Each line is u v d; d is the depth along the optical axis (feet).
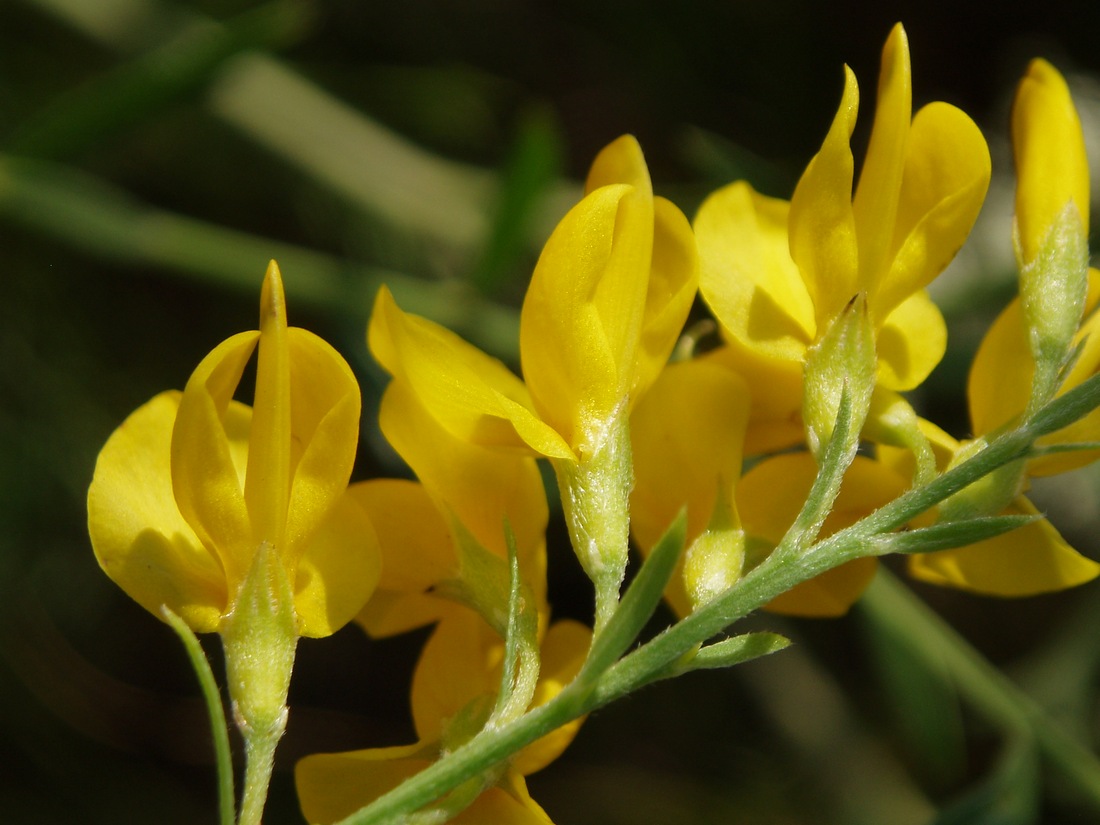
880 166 0.41
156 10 0.77
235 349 0.40
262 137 0.75
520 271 0.79
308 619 0.41
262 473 0.40
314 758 0.41
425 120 0.86
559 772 0.86
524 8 0.94
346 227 0.83
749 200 0.44
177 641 0.90
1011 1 0.87
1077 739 0.60
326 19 0.91
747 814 0.82
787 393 0.44
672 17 0.88
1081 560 0.43
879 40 0.88
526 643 0.41
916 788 0.81
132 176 0.86
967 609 0.85
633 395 0.42
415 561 0.42
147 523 0.41
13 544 0.80
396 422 0.42
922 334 0.43
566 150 0.94
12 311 0.82
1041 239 0.42
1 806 0.83
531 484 0.42
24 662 0.83
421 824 0.40
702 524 0.43
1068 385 0.43
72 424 0.81
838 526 0.44
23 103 0.83
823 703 0.82
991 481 0.42
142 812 0.85
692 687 0.87
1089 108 0.83
